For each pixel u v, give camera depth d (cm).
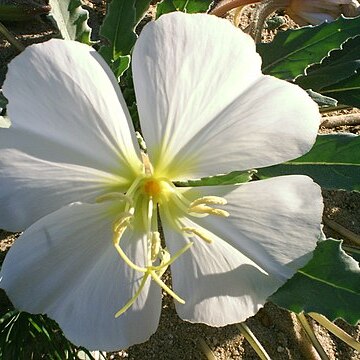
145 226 14
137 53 13
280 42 20
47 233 13
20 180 13
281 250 14
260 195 14
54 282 14
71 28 18
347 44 21
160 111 14
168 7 19
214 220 14
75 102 13
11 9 23
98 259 14
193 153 14
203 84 14
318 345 20
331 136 18
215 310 15
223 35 13
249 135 14
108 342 14
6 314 17
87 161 13
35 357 17
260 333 20
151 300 14
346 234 22
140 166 14
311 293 16
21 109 13
